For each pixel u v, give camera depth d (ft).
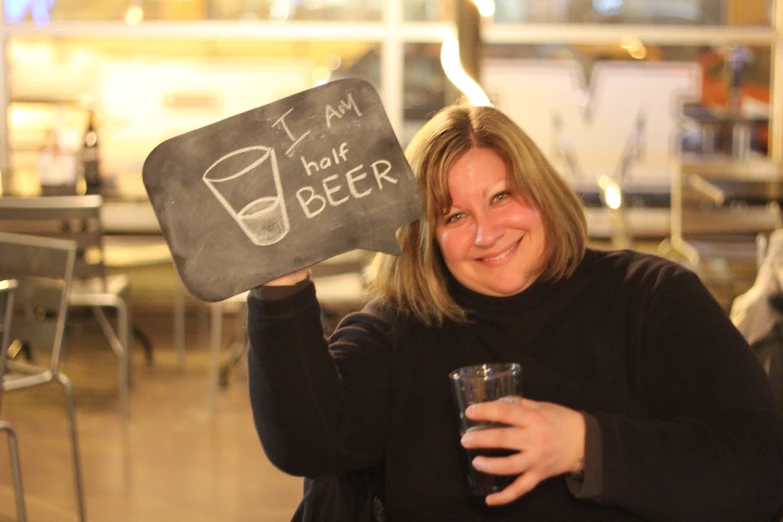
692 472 4.17
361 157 4.41
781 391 6.38
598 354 4.77
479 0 10.85
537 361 4.80
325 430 4.50
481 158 4.76
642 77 19.52
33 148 19.38
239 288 4.22
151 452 12.10
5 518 10.00
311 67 19.71
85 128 15.76
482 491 4.13
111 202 15.60
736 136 19.60
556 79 19.57
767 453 4.36
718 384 4.55
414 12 19.69
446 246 4.83
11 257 9.66
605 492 4.07
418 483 4.74
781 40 19.44
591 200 19.53
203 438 12.63
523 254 4.82
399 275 5.02
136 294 19.71
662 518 4.19
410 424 4.83
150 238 18.56
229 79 19.03
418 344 4.96
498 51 19.60
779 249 7.02
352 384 4.81
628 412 4.71
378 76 19.89
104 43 19.70
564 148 19.63
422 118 19.86
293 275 4.34
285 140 4.37
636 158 19.62
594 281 4.92
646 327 4.75
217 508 10.36
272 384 4.35
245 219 4.28
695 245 15.34
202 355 16.98
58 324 9.41
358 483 5.03
